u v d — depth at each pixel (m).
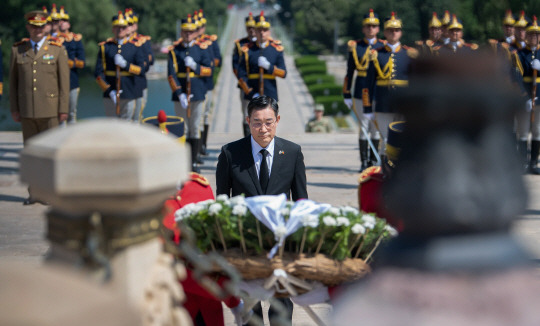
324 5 91.56
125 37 16.19
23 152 1.75
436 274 1.42
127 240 1.86
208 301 5.07
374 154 15.12
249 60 15.92
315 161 16.25
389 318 1.43
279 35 138.25
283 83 84.38
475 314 1.38
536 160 14.32
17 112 12.06
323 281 4.22
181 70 15.44
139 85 16.31
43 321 1.15
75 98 17.31
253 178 6.35
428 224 1.44
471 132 1.47
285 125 55.16
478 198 1.41
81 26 88.94
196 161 15.28
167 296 1.98
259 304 5.63
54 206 1.84
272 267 4.16
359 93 14.96
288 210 4.19
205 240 4.33
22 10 67.56
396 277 1.46
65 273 1.31
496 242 1.43
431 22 12.90
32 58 11.80
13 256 8.53
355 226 4.08
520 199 1.44
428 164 1.46
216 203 4.32
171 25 122.56
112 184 1.70
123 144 1.71
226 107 61.75
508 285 1.41
